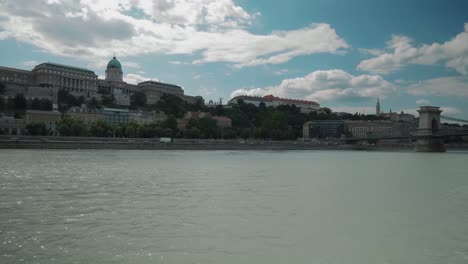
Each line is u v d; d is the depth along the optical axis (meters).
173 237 19.77
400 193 36.91
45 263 15.81
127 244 18.50
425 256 17.61
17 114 197.62
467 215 26.28
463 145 197.00
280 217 24.77
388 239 20.17
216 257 16.94
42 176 45.56
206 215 25.02
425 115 175.25
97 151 119.25
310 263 16.45
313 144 191.25
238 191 36.19
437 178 51.97
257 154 127.31
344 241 19.66
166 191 35.34
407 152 169.25
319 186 41.16
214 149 161.38
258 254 17.44
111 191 34.72
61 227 21.39
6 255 16.70
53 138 133.50
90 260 16.23
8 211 25.41
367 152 167.62
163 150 142.75
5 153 93.81
